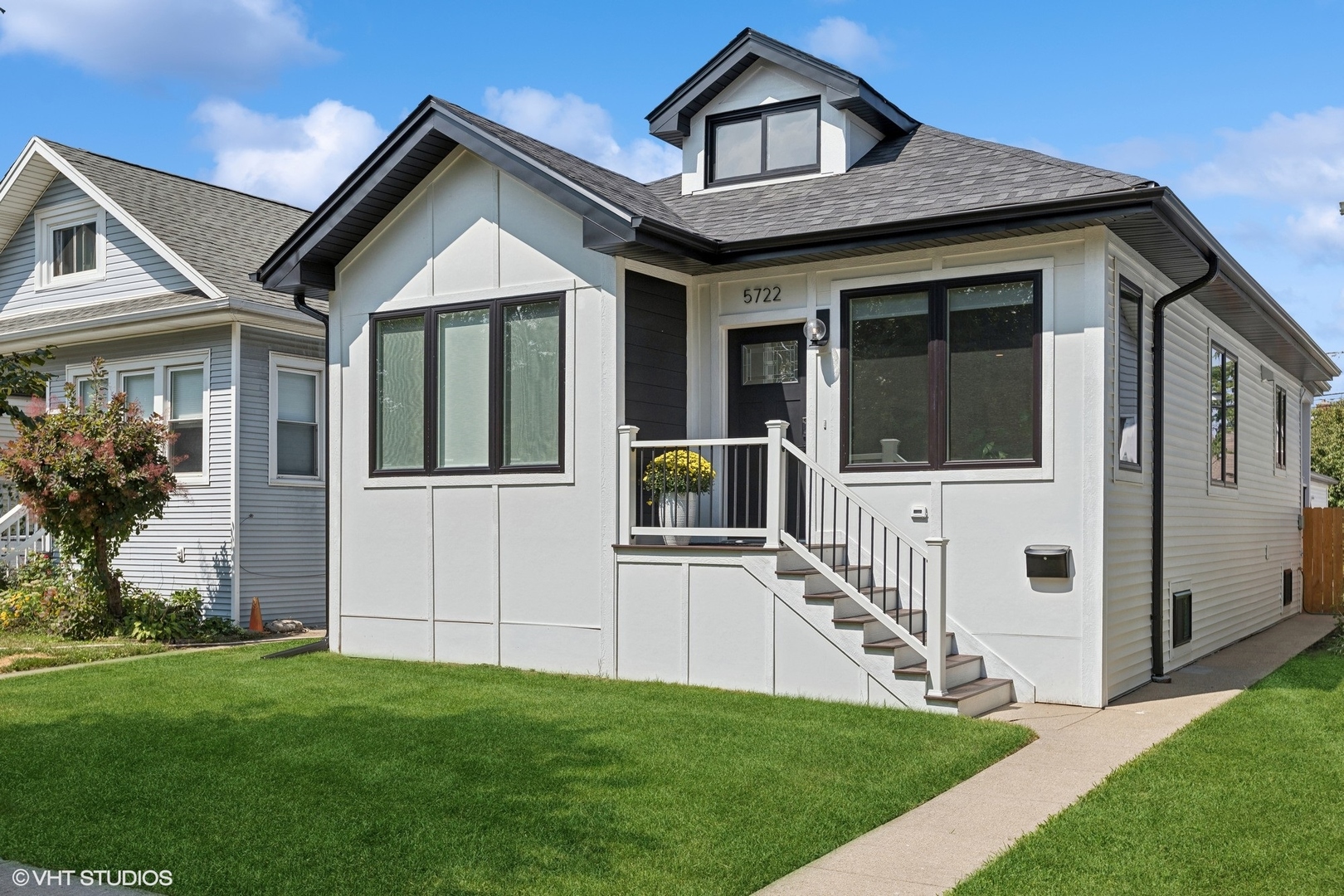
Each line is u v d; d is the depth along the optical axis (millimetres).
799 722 8328
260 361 15320
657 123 13094
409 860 5422
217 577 15016
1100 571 9289
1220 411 13953
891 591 10172
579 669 10562
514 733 7984
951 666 9188
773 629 9547
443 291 11539
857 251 10133
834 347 10617
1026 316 9695
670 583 10094
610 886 5078
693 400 11406
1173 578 11641
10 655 12016
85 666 11430
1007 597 9664
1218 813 6152
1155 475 10977
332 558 12250
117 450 13523
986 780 7004
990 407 9836
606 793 6508
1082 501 9359
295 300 12406
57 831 5883
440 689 9727
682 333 11336
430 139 11195
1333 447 36656
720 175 12930
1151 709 9289
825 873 5320
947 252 10031
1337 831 5820
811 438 10711
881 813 6199
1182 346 12180
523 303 11008
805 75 12203
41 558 15695
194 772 6984
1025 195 9469
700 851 5539
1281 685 10516
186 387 15672
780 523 9617
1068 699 9398
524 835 5793
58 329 16031
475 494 11266
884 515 10258
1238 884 5078
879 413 10398
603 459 10469
